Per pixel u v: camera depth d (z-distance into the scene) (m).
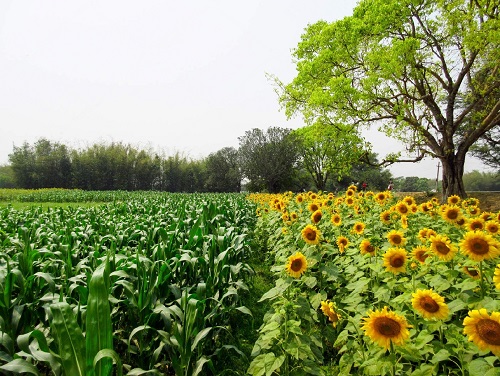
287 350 2.53
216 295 3.89
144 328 2.95
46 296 3.37
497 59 14.96
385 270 3.28
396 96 17.41
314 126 18.64
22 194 34.56
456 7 15.86
